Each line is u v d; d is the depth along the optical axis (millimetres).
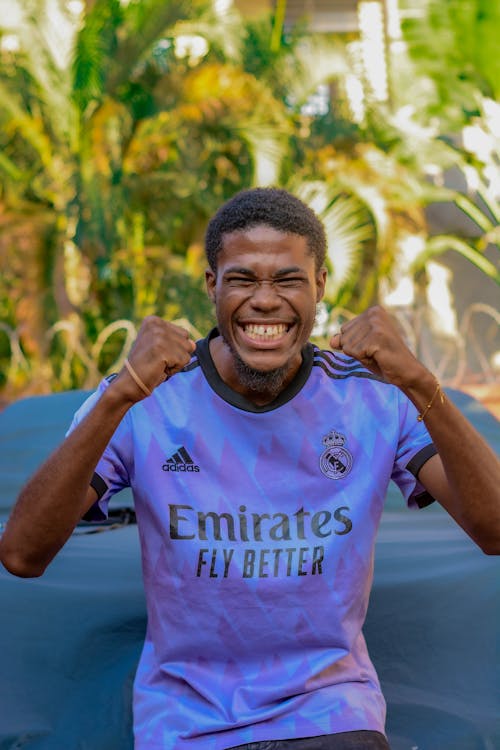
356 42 9797
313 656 1634
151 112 8039
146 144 8023
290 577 1603
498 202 9547
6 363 8609
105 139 7801
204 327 8109
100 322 8555
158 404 1658
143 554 1677
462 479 1563
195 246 8625
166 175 7965
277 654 1632
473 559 2473
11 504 3023
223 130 8047
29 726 1845
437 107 9188
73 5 8680
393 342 1510
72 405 3754
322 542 1613
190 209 8422
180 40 9039
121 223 8156
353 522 1631
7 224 7895
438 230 9906
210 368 1656
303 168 8344
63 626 2170
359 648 1695
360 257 8680
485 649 2076
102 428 1510
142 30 7801
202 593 1611
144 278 8352
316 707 1574
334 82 9641
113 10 7777
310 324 1604
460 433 1542
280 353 1582
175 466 1634
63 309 8305
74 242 7777
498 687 1963
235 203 1597
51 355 8141
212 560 1604
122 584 2381
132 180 7938
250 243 1560
